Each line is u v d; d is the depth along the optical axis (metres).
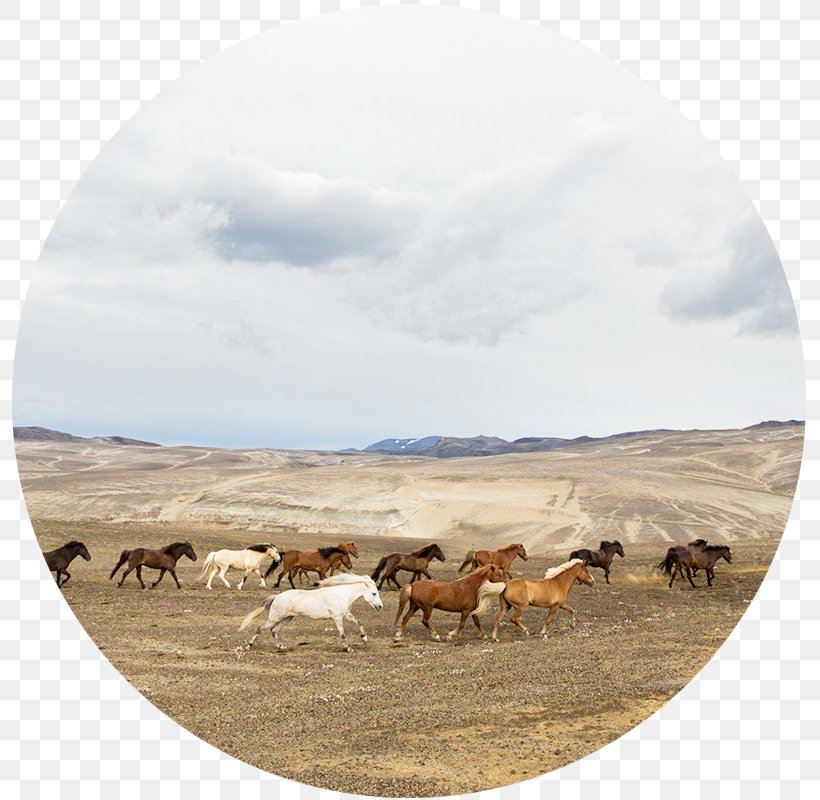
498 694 13.15
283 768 10.63
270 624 16.31
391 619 20.08
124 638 17.16
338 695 13.23
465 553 41.22
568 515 51.59
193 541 37.25
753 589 25.31
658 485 59.59
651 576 29.47
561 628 18.72
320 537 43.62
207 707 12.86
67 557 24.23
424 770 10.52
